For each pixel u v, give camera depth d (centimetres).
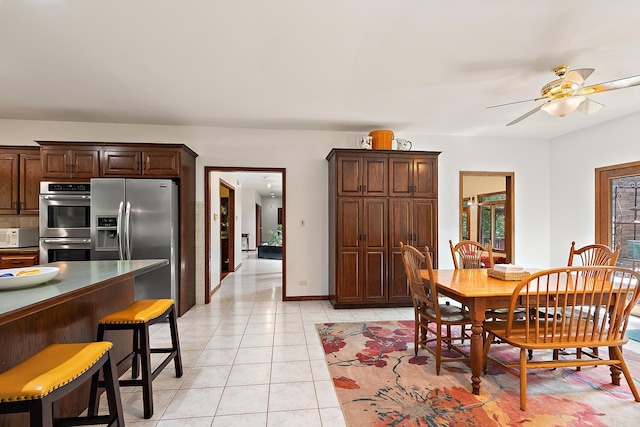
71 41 220
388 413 187
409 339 303
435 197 414
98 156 362
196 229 429
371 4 183
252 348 281
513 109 360
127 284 240
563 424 176
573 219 449
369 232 403
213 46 229
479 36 215
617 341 199
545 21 198
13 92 310
